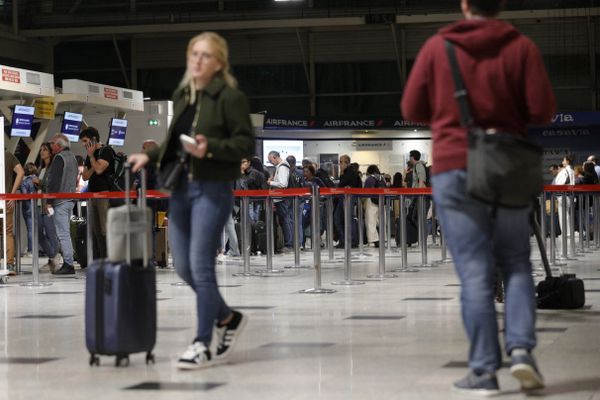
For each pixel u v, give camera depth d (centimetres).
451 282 1209
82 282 1301
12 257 1565
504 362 582
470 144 462
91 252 1284
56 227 1424
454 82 470
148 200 1485
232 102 584
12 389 532
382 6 3688
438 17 3625
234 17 3697
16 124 2130
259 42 3922
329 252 1680
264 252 1989
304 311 903
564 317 815
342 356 627
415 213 2122
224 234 1834
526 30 3778
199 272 589
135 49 3941
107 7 3816
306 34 3881
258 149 3378
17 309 961
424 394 493
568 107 3797
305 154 3556
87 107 2491
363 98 3900
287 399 489
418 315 855
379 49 3862
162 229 1535
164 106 2648
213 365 597
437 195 481
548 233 2277
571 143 3638
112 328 589
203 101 590
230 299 1030
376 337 716
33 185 1731
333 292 1098
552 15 3644
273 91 3941
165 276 1381
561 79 3794
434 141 482
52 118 2250
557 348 643
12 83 2084
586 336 700
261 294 1088
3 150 1306
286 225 2052
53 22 3731
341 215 2259
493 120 470
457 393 492
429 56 480
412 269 1450
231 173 586
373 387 516
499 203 464
